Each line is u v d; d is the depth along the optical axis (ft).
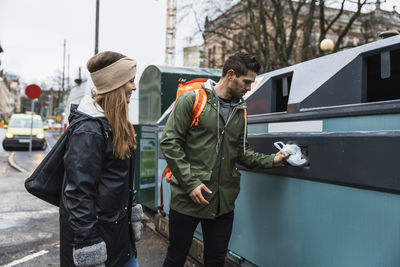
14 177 25.21
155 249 10.80
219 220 6.18
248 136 7.39
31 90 42.45
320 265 5.69
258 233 7.16
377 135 4.65
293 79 6.89
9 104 376.27
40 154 42.37
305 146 5.92
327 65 6.36
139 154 15.05
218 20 48.91
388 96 7.77
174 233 6.18
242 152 6.40
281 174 6.46
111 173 4.60
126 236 4.86
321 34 44.45
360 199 4.99
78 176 4.19
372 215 4.81
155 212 14.89
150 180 15.37
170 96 14.65
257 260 7.20
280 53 44.86
